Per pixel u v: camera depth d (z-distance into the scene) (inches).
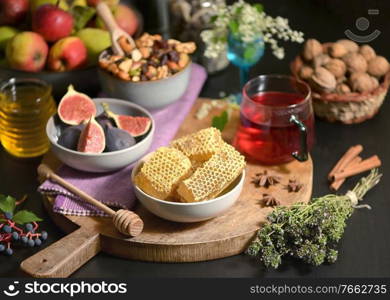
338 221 35.3
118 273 35.4
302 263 35.7
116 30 43.3
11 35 46.1
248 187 39.0
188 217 35.4
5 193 40.3
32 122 41.7
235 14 44.9
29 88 42.9
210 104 45.8
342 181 40.6
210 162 35.5
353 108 43.9
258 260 36.0
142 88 42.0
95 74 44.6
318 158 42.6
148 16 50.8
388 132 44.6
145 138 39.2
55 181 38.6
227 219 36.9
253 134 39.9
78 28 46.8
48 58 44.8
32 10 47.1
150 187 35.8
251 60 45.6
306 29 54.1
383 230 37.6
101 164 38.4
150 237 35.8
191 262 36.0
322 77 43.1
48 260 34.4
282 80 41.7
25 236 36.8
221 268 35.7
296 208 36.3
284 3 57.9
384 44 52.3
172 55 42.8
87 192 38.4
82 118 40.7
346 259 35.9
